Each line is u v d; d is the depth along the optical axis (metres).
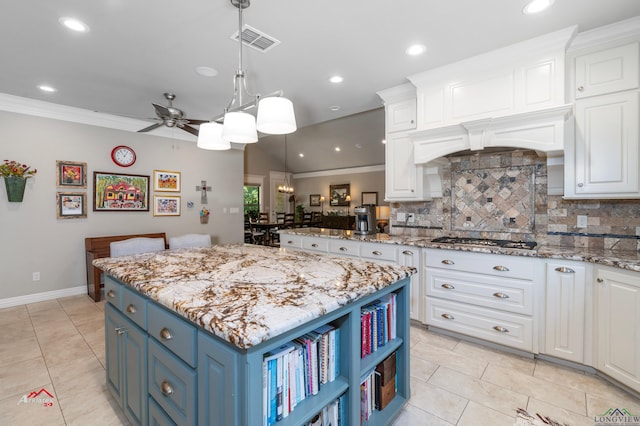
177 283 1.37
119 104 3.79
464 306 2.59
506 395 1.89
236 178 5.79
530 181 2.73
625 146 2.14
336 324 1.36
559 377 2.08
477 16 2.04
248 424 0.89
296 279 1.43
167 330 1.23
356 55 2.57
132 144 4.48
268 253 2.18
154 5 1.92
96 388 2.02
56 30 2.19
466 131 2.64
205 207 5.32
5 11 1.96
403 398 1.71
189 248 2.46
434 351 2.46
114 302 1.73
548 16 2.04
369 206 3.90
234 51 2.51
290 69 2.83
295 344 1.18
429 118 2.89
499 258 2.40
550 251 2.26
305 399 1.19
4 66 2.76
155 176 4.71
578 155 2.31
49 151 3.81
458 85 2.72
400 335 1.73
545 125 2.28
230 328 0.88
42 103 3.69
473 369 2.19
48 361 2.35
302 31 2.22
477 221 3.03
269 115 1.67
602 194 2.22
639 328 1.75
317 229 4.65
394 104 3.31
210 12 1.99
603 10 1.97
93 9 1.96
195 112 4.14
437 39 2.32
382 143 8.03
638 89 2.10
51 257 3.84
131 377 1.56
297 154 9.98
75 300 3.80
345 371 1.32
